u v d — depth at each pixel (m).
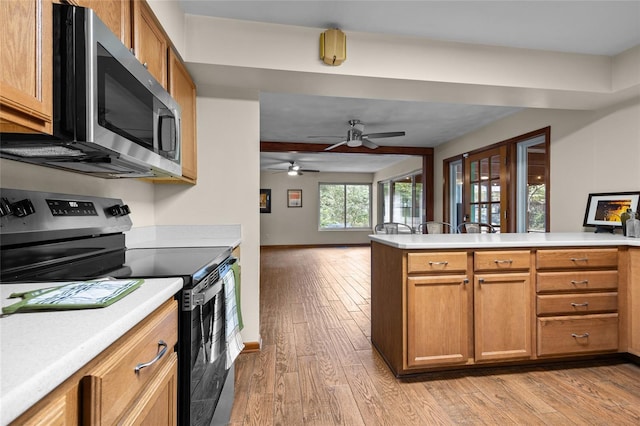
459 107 3.60
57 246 1.25
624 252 2.17
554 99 2.65
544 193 3.72
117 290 0.82
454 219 5.23
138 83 1.25
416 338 1.96
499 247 2.02
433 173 5.65
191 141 2.24
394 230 4.04
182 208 2.42
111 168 1.43
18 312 0.67
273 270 5.58
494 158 4.16
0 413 0.37
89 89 0.92
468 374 2.05
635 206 2.50
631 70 2.40
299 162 7.50
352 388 1.89
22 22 0.75
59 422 0.48
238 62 2.05
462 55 2.32
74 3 0.98
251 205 2.47
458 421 1.60
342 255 7.53
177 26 1.88
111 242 1.63
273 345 2.50
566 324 2.10
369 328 2.86
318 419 1.62
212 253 1.61
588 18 2.03
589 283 2.12
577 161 3.04
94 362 0.57
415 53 2.26
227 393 1.57
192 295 1.02
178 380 0.99
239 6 1.92
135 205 2.11
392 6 1.91
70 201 1.35
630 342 2.16
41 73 0.81
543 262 2.07
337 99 3.35
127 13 1.34
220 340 1.33
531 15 1.99
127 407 0.66
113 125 1.06
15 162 1.17
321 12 1.97
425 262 1.96
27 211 1.09
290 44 2.12
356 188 9.59
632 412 1.67
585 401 1.76
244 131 2.46
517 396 1.81
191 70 2.13
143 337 0.73
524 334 2.06
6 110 0.73
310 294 3.99
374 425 1.57
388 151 5.55
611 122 2.74
